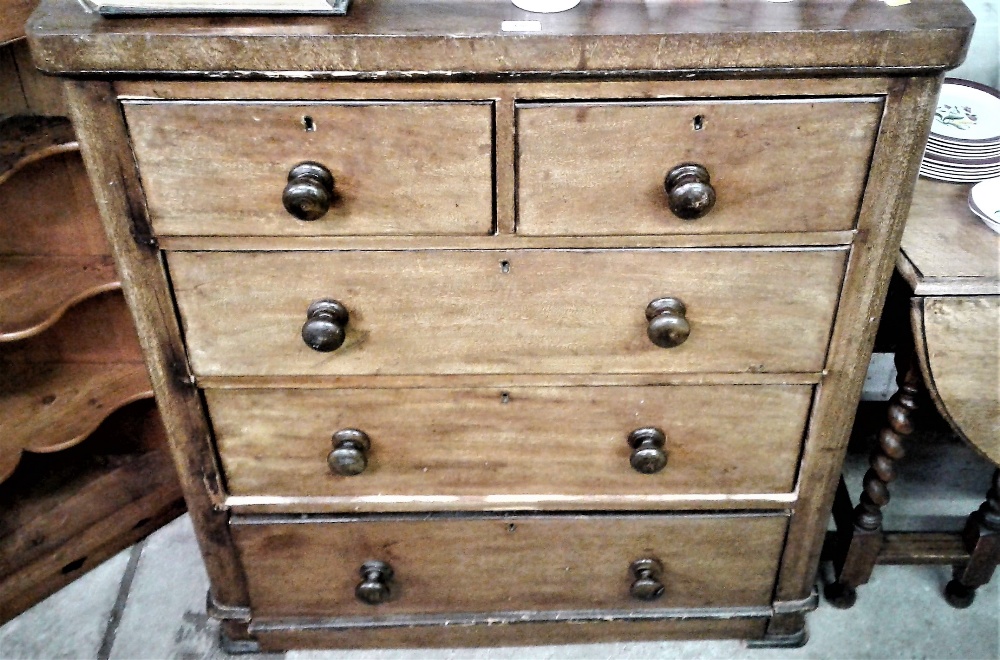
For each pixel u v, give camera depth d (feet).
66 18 3.26
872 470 4.93
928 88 3.33
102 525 5.70
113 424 6.00
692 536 4.67
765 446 4.35
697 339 3.96
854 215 3.61
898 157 3.47
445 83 3.29
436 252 3.69
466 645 5.24
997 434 4.31
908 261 4.12
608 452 4.37
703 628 5.18
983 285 4.00
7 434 5.24
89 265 5.25
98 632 5.37
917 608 5.45
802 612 5.03
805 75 3.29
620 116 3.36
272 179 3.49
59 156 4.97
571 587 4.91
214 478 4.40
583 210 3.58
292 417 4.22
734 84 3.32
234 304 3.83
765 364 4.04
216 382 4.08
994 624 5.37
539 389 4.14
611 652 5.23
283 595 4.91
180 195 3.53
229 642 5.24
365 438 4.27
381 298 3.82
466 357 4.01
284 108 3.33
